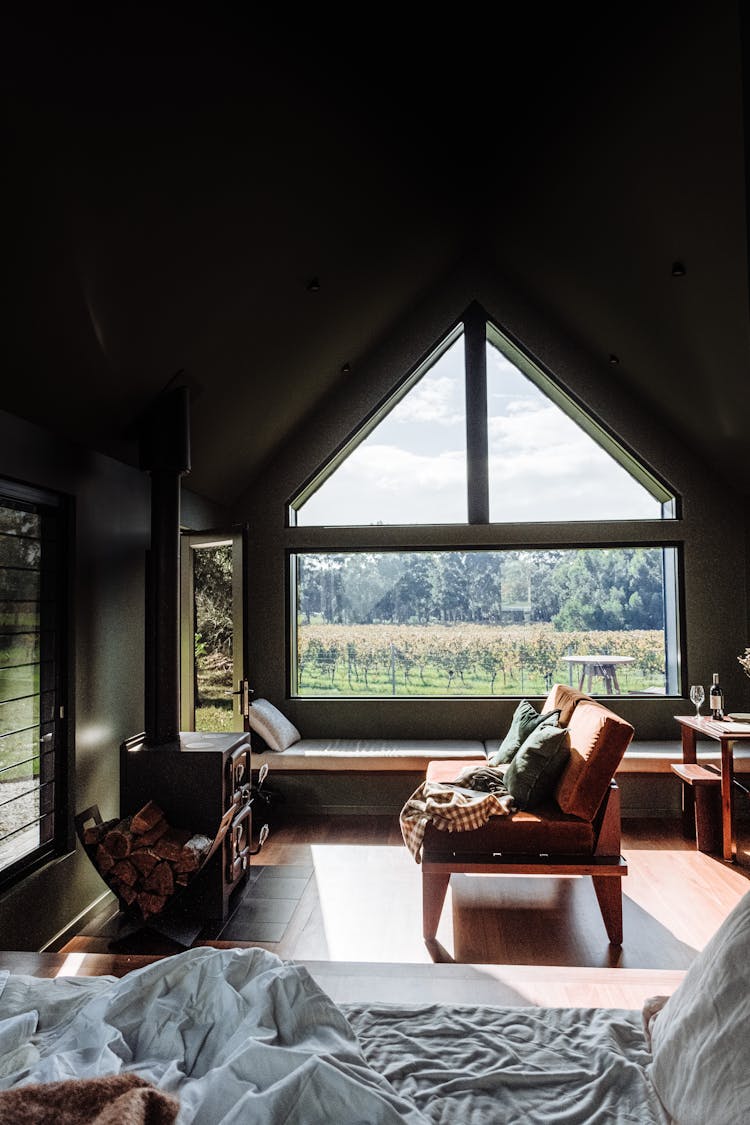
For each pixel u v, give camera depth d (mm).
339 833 4586
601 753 3125
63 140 2303
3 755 2904
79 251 2684
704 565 5359
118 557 3850
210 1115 1019
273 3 2488
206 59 2486
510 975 2100
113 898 3611
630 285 4352
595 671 5457
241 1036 1184
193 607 4719
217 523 5449
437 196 4480
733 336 4062
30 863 3021
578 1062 1297
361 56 3016
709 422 4906
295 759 4883
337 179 3617
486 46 3250
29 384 2947
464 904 3510
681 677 5359
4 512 2990
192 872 2969
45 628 3258
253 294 3818
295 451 5629
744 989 1111
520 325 5562
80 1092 963
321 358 5004
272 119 2965
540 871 3076
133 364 3412
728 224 3445
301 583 5645
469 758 4766
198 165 2834
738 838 4395
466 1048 1343
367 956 2949
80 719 3393
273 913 3355
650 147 3371
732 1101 986
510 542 5500
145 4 2158
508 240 5031
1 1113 906
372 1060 1300
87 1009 1347
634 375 5195
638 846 4285
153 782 3197
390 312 5289
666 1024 1261
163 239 2988
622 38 2949
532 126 3803
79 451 3445
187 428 3744
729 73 2770
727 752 4020
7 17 1904
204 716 4684
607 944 3061
